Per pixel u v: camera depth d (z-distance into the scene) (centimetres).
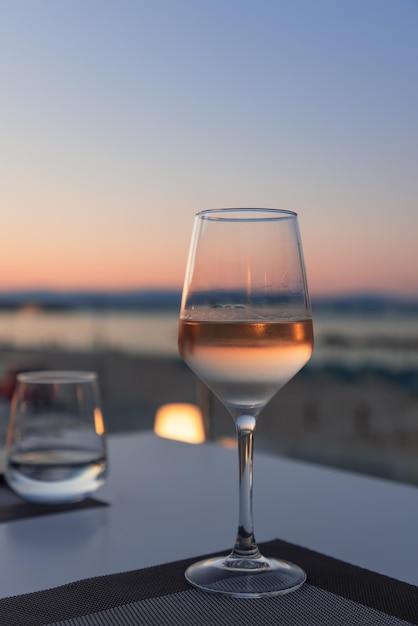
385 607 48
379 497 79
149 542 64
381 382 1886
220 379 55
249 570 54
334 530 67
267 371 54
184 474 89
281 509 74
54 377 78
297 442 1579
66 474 74
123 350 2233
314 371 1944
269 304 54
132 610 48
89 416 76
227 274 55
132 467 93
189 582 53
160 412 1698
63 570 57
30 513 73
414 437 1603
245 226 55
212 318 55
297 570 55
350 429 1659
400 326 1866
